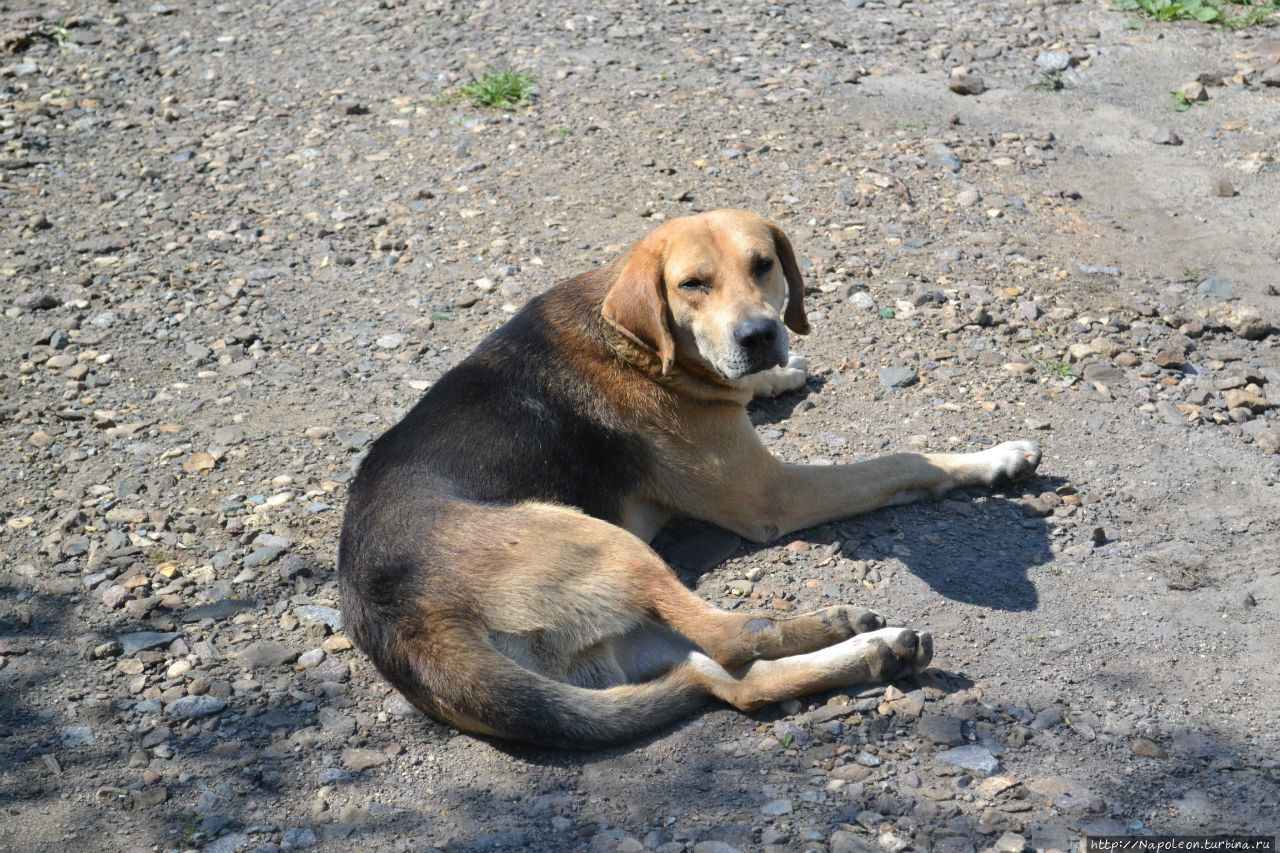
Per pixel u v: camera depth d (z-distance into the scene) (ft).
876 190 21.97
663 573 11.43
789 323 13.79
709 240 12.67
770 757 10.38
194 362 18.44
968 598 12.50
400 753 10.88
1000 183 22.34
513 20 30.50
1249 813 9.39
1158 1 28.94
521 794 10.23
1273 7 28.45
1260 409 15.79
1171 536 13.39
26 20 32.09
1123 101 25.40
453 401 12.85
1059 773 9.96
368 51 29.71
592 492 12.85
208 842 9.84
